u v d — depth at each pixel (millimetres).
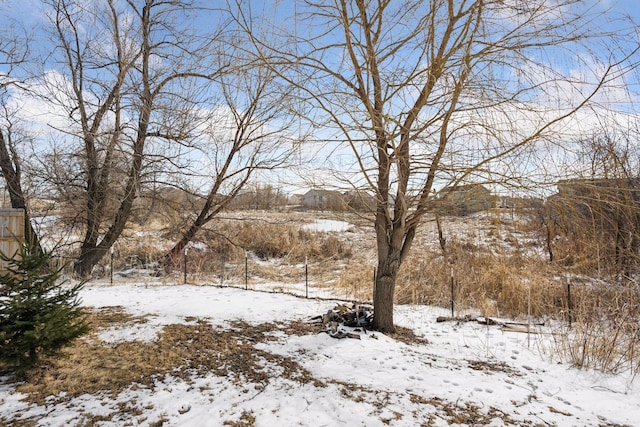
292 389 3680
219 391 3586
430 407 3463
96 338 4852
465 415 3371
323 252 14875
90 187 11023
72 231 11742
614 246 7383
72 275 10297
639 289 6395
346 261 13703
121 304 6906
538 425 3320
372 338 5285
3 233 9008
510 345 5461
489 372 4453
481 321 6512
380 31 5062
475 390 3891
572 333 5695
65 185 10758
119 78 10695
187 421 3072
